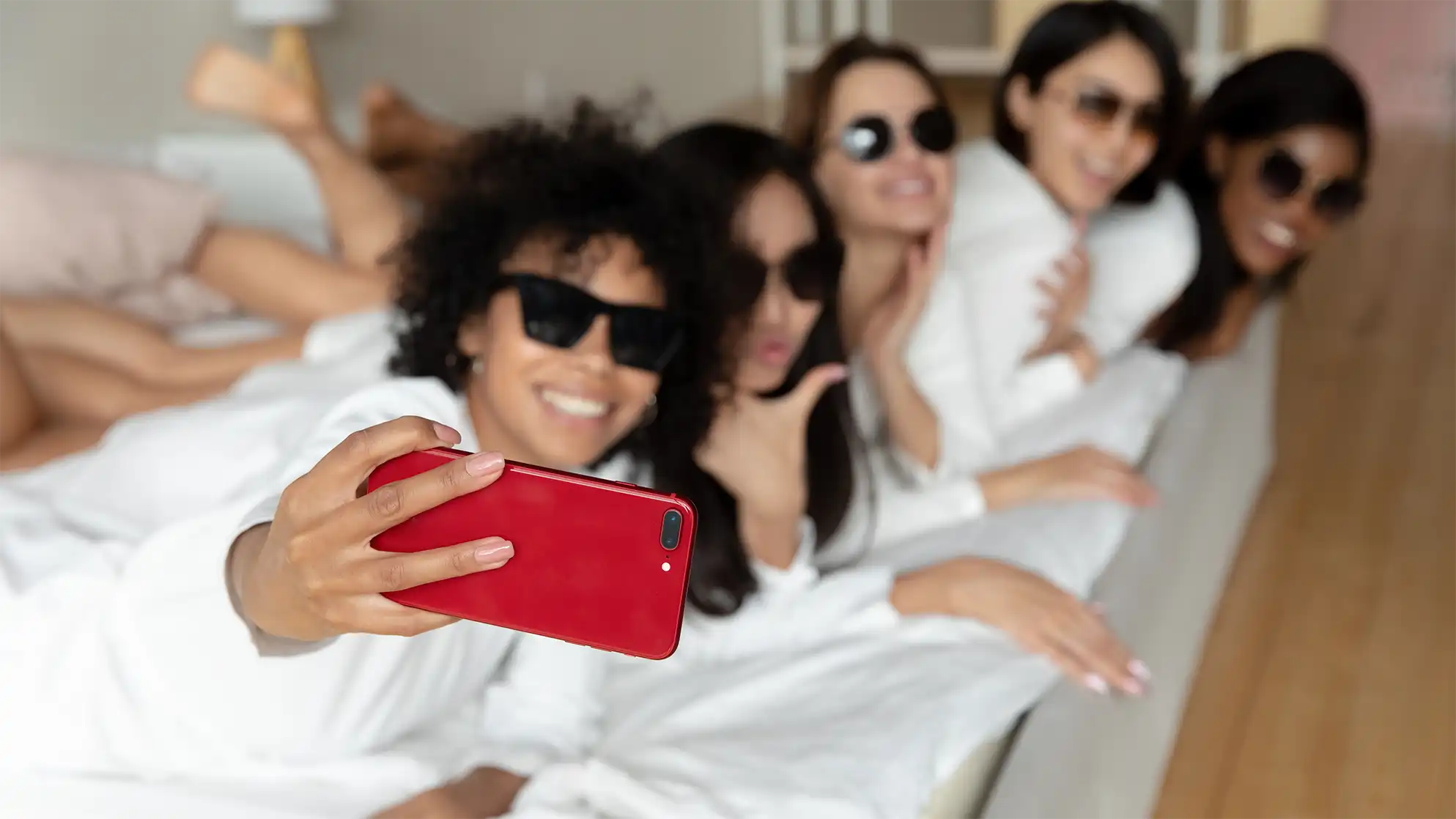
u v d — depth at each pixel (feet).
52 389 5.88
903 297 5.48
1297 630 6.57
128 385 5.99
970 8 18.31
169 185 7.30
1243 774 5.38
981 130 15.23
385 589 2.40
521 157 3.71
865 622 4.28
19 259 6.73
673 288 3.62
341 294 7.18
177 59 10.11
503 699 3.71
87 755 3.38
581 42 13.94
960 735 3.69
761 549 4.27
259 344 6.26
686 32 15.56
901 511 5.14
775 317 4.22
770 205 4.16
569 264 3.48
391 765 3.43
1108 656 4.28
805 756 3.45
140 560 3.29
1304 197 6.93
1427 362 10.62
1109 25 6.20
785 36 16.65
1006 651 4.19
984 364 6.14
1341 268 13.61
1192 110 7.25
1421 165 18.63
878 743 3.51
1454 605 6.76
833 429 4.58
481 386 3.73
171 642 3.25
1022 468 5.41
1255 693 6.01
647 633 2.40
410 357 3.86
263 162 9.32
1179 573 5.53
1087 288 6.46
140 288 7.16
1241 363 7.39
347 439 2.36
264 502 2.90
